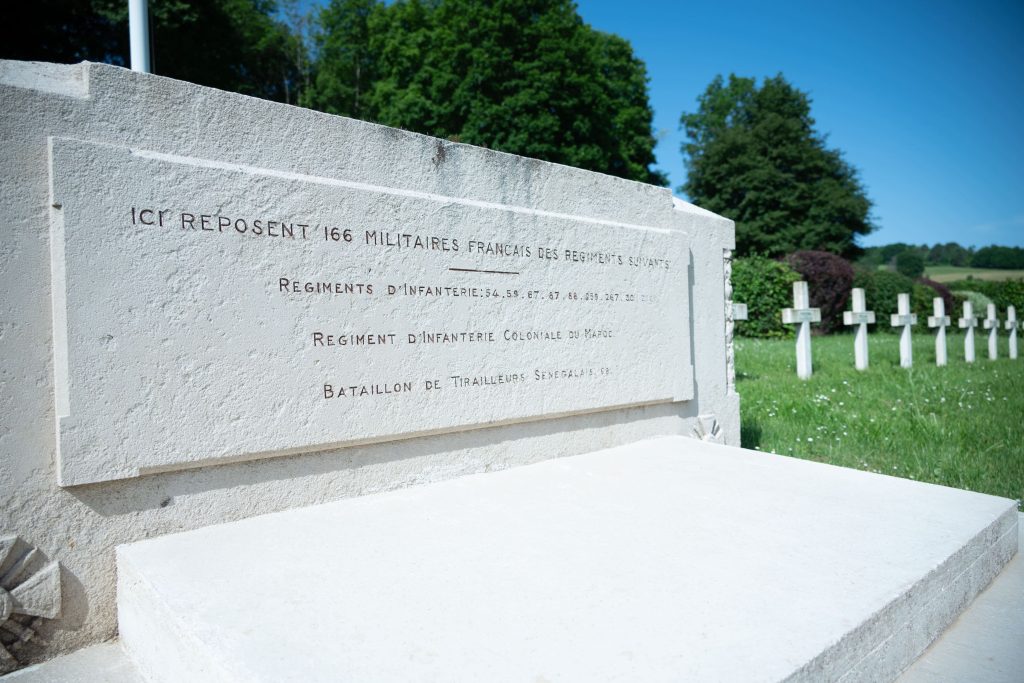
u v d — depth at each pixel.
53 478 1.98
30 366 1.96
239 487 2.38
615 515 2.44
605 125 20.22
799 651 1.46
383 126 2.85
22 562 1.91
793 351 12.05
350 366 2.63
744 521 2.38
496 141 18.86
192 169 2.23
